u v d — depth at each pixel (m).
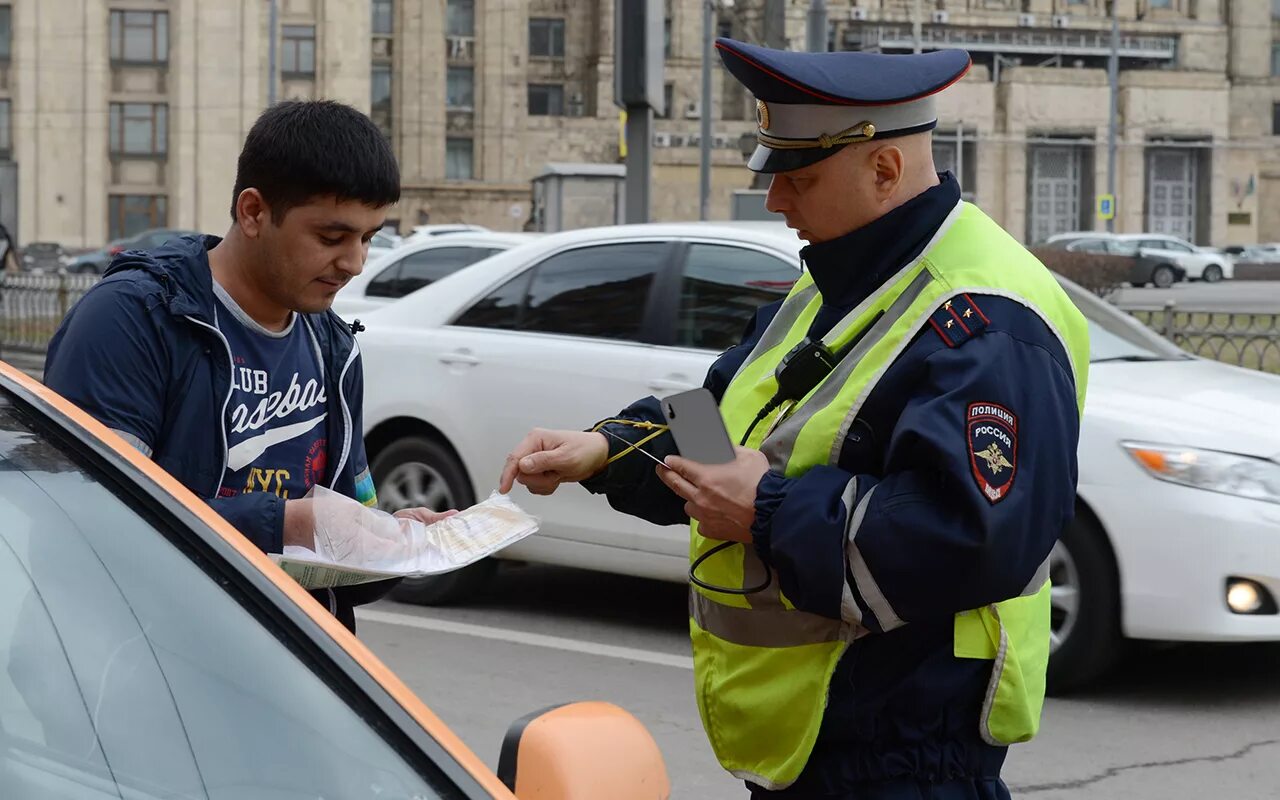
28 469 1.82
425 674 5.24
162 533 1.78
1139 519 4.71
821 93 2.04
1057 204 56.09
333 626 1.75
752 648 2.16
